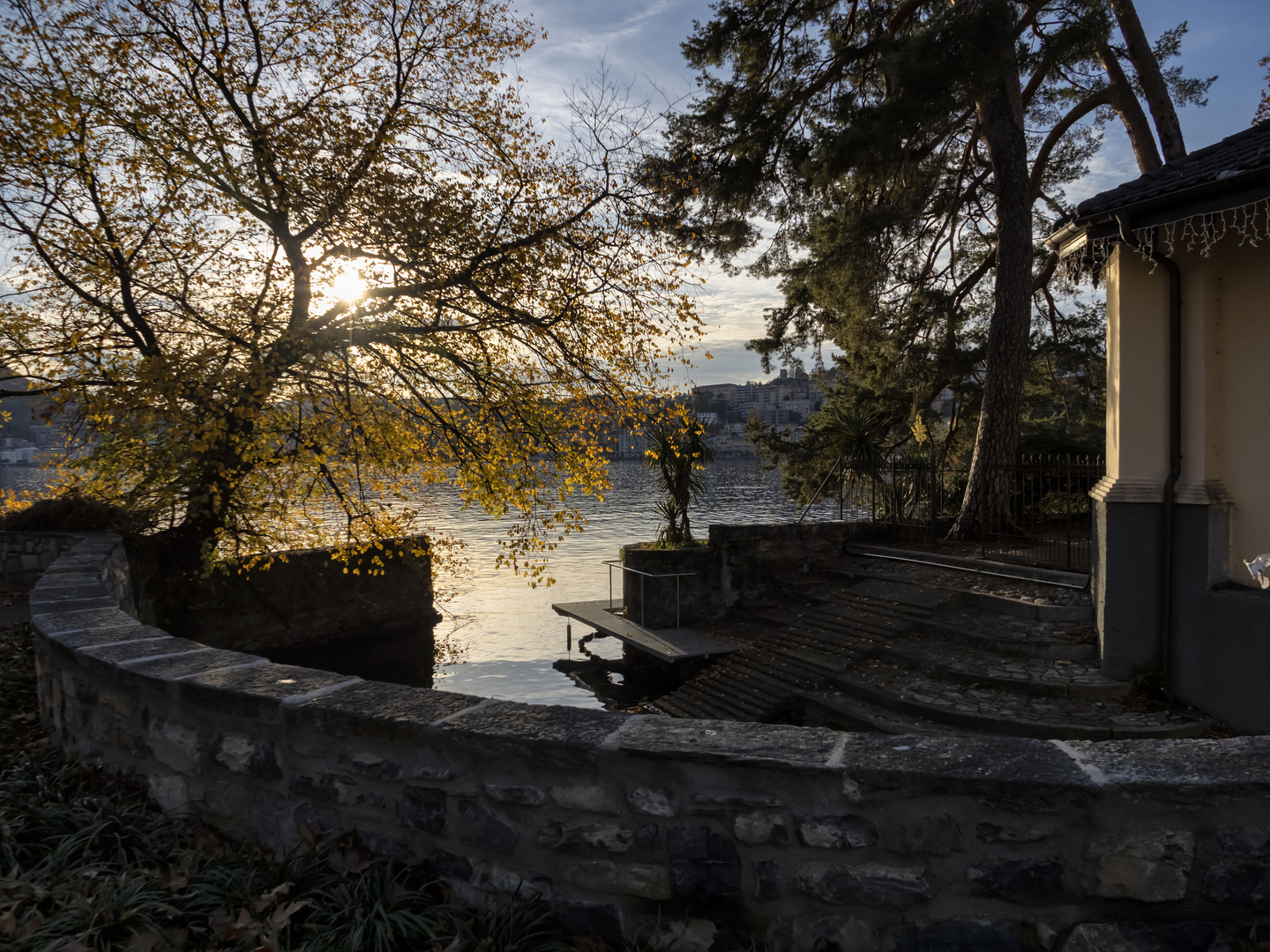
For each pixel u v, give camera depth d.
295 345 10.64
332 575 16.12
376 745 2.90
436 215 10.78
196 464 11.24
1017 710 8.28
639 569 15.45
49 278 10.76
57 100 9.45
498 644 17.58
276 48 10.97
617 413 11.53
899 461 16.36
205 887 2.71
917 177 16.89
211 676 3.42
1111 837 2.22
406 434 12.47
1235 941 2.17
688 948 2.50
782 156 16.75
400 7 10.94
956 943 2.29
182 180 10.20
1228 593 7.07
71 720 4.09
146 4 10.26
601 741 2.60
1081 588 10.82
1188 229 6.73
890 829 2.35
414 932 2.51
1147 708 7.63
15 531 11.91
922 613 11.48
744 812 2.46
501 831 2.71
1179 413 7.44
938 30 13.05
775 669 11.49
